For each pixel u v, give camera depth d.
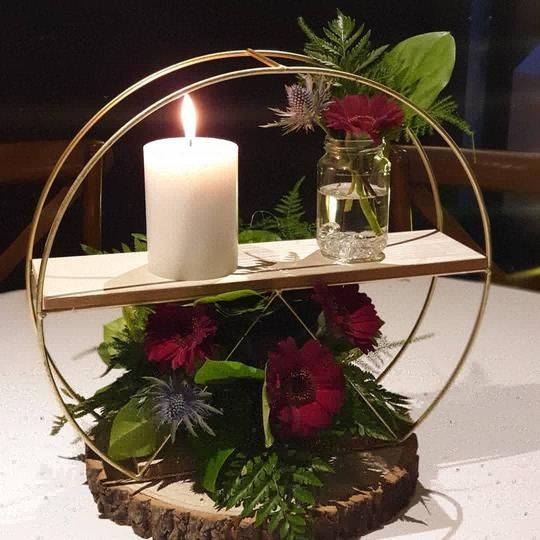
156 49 1.53
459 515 0.66
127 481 0.65
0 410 0.79
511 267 1.77
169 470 0.66
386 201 0.67
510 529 0.64
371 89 0.67
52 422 0.77
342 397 0.63
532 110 1.63
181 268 0.63
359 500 0.63
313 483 0.61
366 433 0.67
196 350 0.63
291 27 1.55
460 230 1.19
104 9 1.49
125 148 1.60
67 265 0.66
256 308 0.65
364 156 0.65
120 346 0.70
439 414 0.80
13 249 1.17
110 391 0.69
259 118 1.60
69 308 0.60
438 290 1.07
